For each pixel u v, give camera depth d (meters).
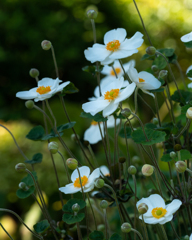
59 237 1.57
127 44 1.55
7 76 6.41
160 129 1.54
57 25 6.23
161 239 1.57
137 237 1.64
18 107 6.03
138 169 1.68
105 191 1.58
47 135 1.58
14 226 3.28
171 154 1.50
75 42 6.32
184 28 6.85
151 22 6.80
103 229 1.68
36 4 6.37
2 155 3.43
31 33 6.16
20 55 6.31
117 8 6.71
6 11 6.32
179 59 6.49
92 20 1.59
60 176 3.19
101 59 1.55
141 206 1.46
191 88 1.62
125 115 1.49
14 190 3.39
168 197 1.69
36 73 1.60
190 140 1.59
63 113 3.08
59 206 3.07
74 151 3.04
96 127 1.74
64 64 6.30
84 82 6.43
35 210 2.91
